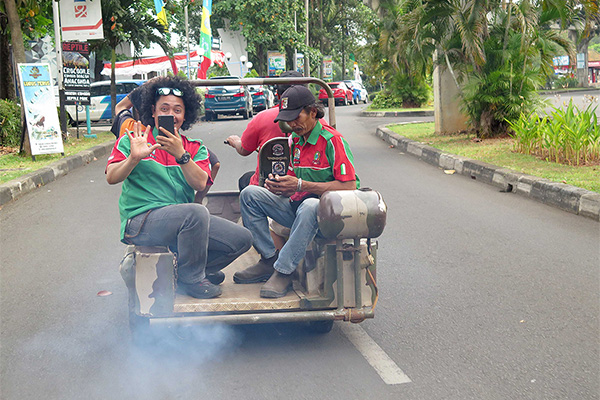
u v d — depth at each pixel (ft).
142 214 13.14
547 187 28.30
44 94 41.73
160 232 12.94
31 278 18.51
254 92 94.12
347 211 12.05
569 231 23.27
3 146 49.01
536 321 14.75
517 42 46.39
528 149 38.86
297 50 134.51
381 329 14.32
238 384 11.60
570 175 30.63
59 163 39.55
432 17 46.57
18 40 46.01
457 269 18.89
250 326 14.46
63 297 16.79
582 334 13.94
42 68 41.50
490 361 12.59
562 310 15.46
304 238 12.88
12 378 12.00
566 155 34.94
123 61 103.71
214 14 125.80
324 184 13.73
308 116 13.75
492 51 47.01
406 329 14.30
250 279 14.24
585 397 11.09
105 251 21.35
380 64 101.35
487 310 15.49
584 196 25.79
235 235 13.64
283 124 13.79
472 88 46.50
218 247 13.58
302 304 12.62
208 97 85.71
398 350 13.14
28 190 33.14
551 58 48.78
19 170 36.55
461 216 25.98
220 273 14.35
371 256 12.84
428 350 13.12
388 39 56.18
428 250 20.99
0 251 21.58
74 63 53.06
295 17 135.95
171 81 13.42
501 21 47.98
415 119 82.43
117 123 18.35
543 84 47.85
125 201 13.38
